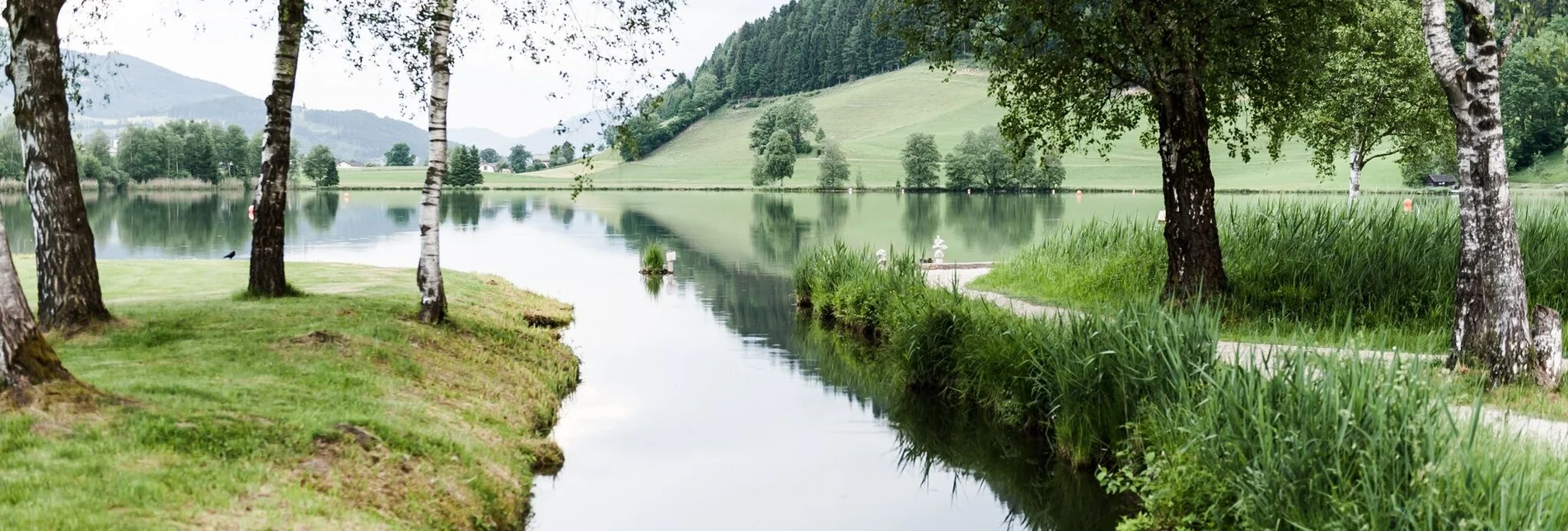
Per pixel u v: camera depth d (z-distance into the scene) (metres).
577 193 15.74
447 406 11.89
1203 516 8.41
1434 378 10.91
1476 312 12.40
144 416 8.39
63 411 8.13
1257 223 22.69
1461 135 12.53
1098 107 20.34
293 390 10.39
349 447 8.89
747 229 62.50
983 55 19.03
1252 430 8.33
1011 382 13.99
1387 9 32.34
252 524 6.96
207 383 10.09
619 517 10.31
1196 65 17.58
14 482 6.81
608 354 19.98
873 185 166.88
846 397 16.41
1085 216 74.88
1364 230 19.98
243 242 50.00
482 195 135.50
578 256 43.53
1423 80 34.09
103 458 7.44
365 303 17.17
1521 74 75.69
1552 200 25.61
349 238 53.38
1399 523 6.69
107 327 13.51
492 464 10.51
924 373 16.95
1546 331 12.02
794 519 10.56
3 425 7.72
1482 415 9.09
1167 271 21.48
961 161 143.88
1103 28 17.22
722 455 12.91
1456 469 7.18
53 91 13.51
